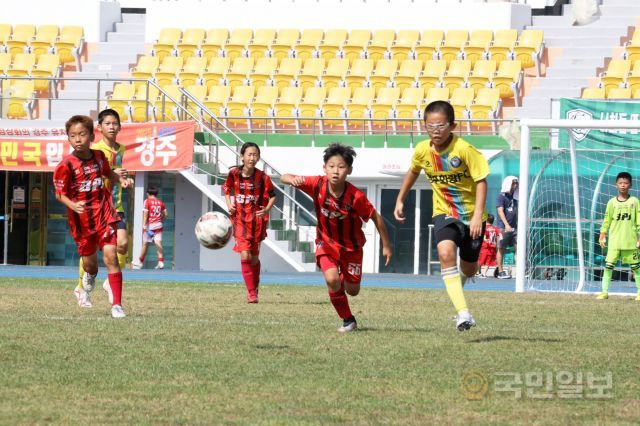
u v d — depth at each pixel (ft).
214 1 320.09
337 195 89.71
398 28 309.01
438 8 306.55
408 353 78.18
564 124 166.91
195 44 309.01
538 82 284.41
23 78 241.55
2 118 247.91
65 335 85.30
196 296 135.64
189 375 68.18
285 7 315.99
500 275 228.84
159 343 81.66
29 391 62.13
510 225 228.84
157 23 319.88
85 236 103.19
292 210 242.37
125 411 57.36
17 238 263.90
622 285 202.59
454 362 74.13
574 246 219.61
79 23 323.16
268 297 137.59
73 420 54.90
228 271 232.53
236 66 300.81
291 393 62.85
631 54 283.59
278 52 304.91
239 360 74.18
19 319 97.71
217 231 125.70
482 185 85.56
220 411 57.67
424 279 213.05
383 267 256.73
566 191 225.97
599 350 81.46
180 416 56.29
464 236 87.51
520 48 289.53
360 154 254.68
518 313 116.98
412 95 278.67
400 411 58.18
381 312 114.73
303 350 79.30
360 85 288.10
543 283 197.36
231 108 279.69
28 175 263.70
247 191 131.75
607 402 61.21
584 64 289.12
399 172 250.98
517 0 315.17
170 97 238.68
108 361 72.90
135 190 239.91
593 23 302.25
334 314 110.83
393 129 265.54
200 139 250.16
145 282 170.71
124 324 94.32
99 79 240.12
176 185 258.98
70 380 65.72
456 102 275.59
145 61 305.12
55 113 271.90
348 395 62.44
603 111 236.63
